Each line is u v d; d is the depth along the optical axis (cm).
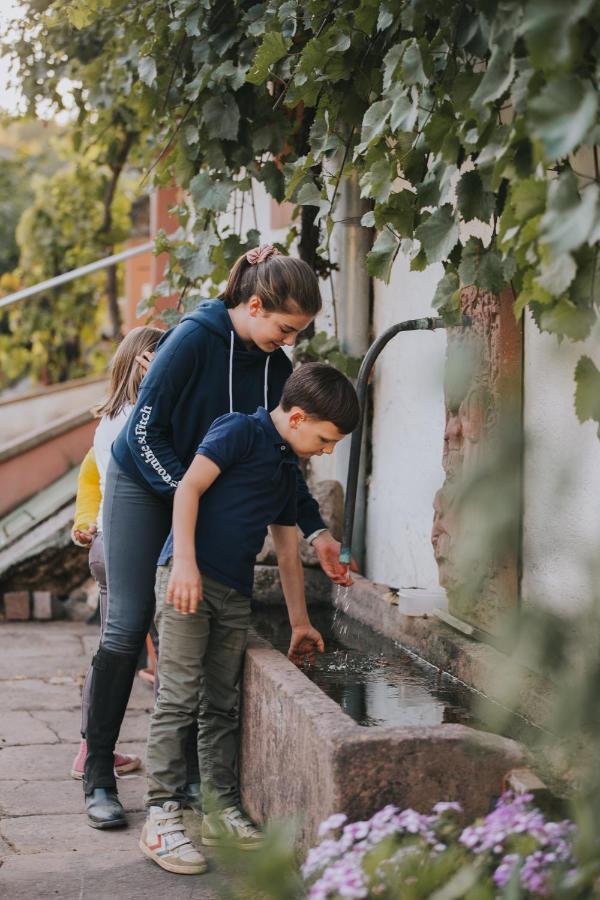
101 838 326
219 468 295
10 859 309
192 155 453
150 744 309
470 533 182
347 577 344
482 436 308
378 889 211
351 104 357
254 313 312
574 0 192
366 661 365
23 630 654
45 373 1405
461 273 282
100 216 1257
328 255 462
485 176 250
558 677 186
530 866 204
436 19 301
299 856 266
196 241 458
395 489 466
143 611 334
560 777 237
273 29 390
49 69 662
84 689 378
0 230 2070
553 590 302
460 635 353
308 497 343
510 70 231
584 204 200
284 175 416
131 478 329
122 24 510
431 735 248
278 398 334
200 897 282
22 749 415
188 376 317
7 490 812
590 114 190
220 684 322
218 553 301
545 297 215
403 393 457
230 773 323
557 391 307
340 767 244
